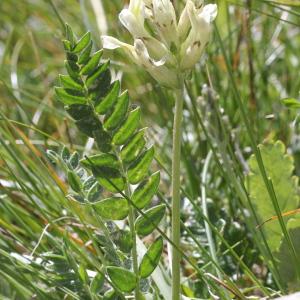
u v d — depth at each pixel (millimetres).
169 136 691
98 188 474
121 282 453
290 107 559
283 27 787
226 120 635
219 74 738
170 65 443
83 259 541
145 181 458
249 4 665
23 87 830
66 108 457
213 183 653
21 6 964
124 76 807
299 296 421
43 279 507
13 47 962
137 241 517
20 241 549
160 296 522
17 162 580
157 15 440
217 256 565
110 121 456
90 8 917
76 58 449
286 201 556
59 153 505
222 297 484
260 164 496
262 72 733
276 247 552
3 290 551
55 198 614
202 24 437
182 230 587
